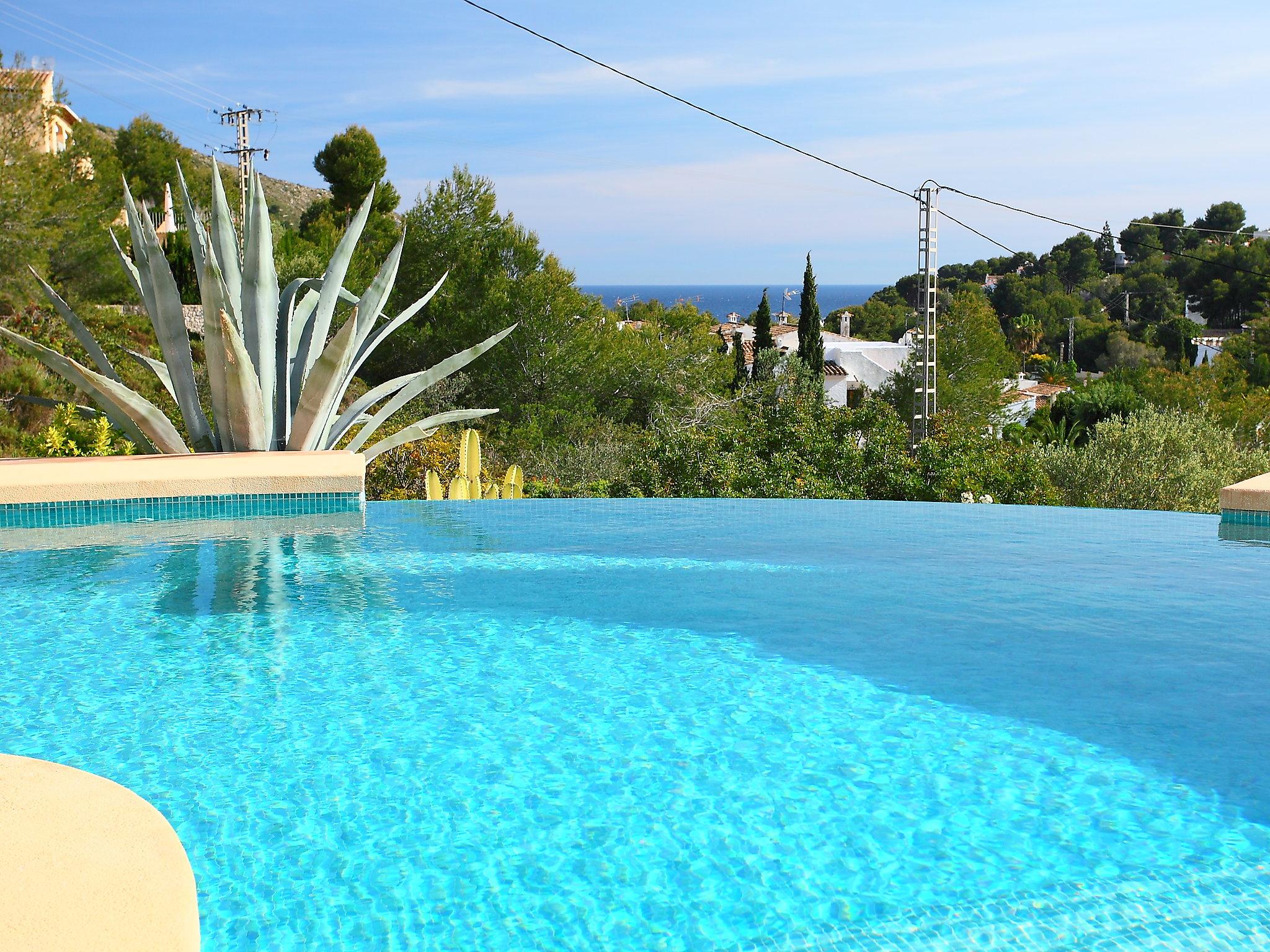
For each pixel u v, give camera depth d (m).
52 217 16.58
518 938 2.27
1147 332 69.19
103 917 1.73
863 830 2.79
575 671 4.11
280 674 4.02
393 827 2.78
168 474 7.11
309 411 8.77
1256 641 4.52
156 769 3.13
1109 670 4.13
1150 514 8.31
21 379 14.46
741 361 40.44
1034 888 2.49
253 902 2.41
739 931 2.31
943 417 21.80
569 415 24.94
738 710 3.69
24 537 6.59
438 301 25.86
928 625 4.79
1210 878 2.54
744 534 7.21
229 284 9.36
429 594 5.35
